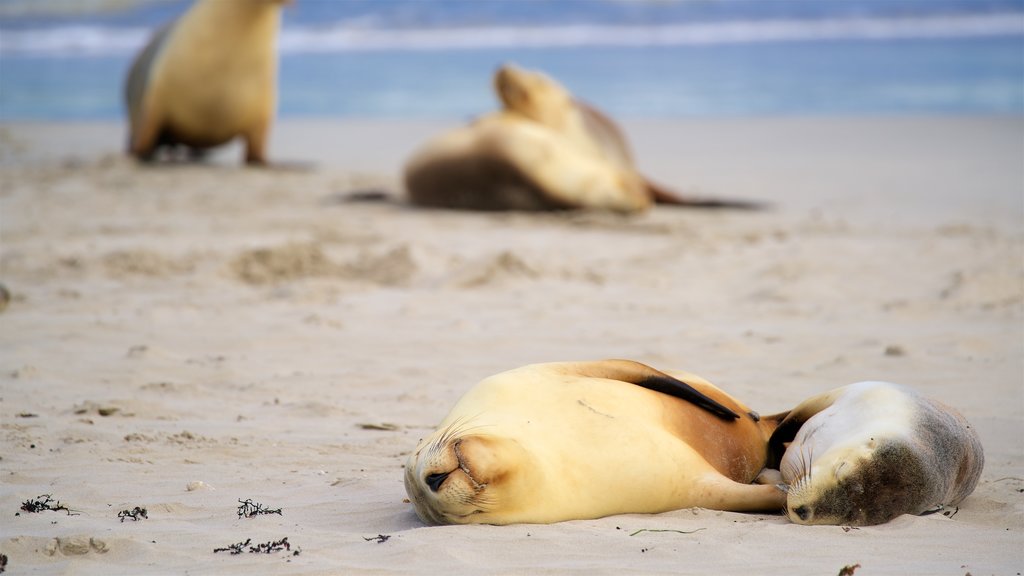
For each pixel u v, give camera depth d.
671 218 59.25
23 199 62.19
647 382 20.38
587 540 17.59
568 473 18.50
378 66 167.12
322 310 38.78
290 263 44.84
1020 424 25.58
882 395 19.45
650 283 42.88
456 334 35.41
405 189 64.44
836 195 65.88
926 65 153.12
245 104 76.56
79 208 59.66
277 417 26.88
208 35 75.06
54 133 96.44
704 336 34.69
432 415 27.00
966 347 32.78
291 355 33.12
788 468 19.53
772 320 36.91
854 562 16.78
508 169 60.53
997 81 133.38
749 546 17.45
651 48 188.75
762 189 69.25
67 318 37.41
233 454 23.86
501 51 186.62
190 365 31.70
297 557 17.22
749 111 115.06
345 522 19.36
